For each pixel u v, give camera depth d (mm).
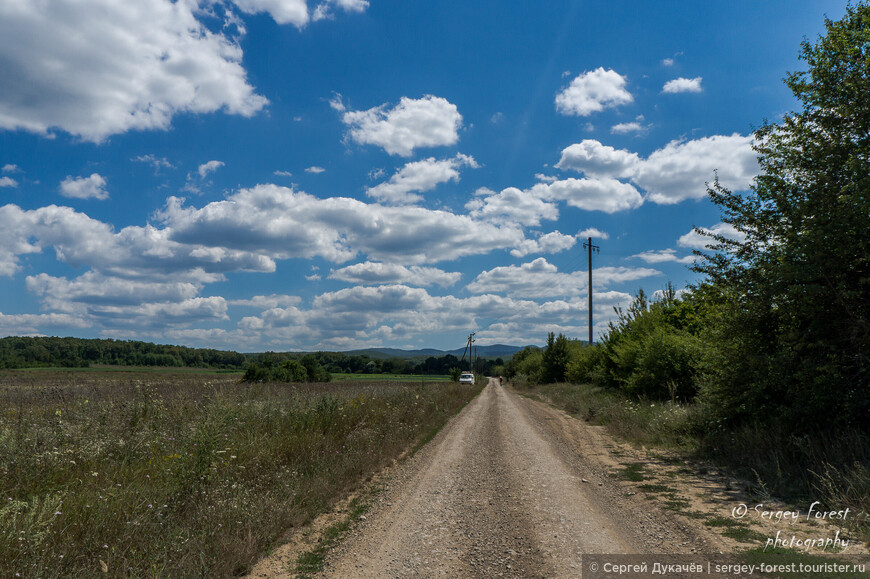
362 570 4547
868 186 7773
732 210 10508
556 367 46625
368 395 17531
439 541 5293
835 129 9266
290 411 11227
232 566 4477
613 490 7340
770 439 8641
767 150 10188
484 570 4449
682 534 5258
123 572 4059
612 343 26422
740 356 9914
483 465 9570
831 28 9711
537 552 4855
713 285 10812
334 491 7332
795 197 9633
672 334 18484
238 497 5820
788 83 10164
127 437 7684
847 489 5910
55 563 3980
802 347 8773
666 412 12781
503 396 36438
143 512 5172
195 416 9578
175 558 4371
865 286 8398
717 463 9000
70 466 6227
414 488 7789
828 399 8055
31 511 4316
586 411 18578
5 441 6207
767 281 9430
